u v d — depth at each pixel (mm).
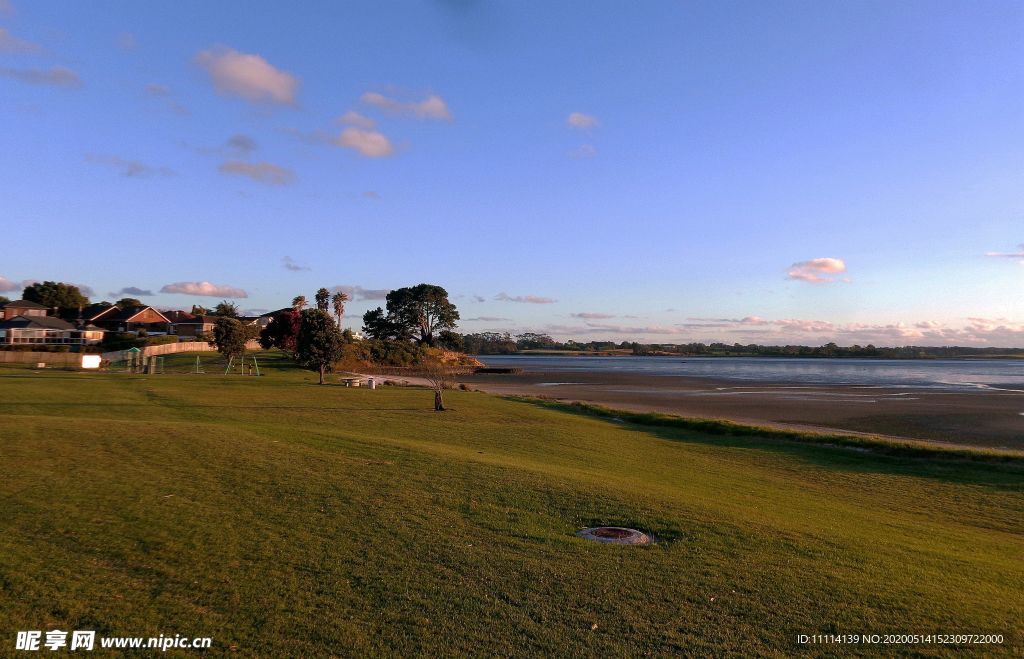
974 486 21422
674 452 26078
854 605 7543
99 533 9258
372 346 112188
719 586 8039
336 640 6426
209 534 9430
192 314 125000
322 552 8867
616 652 6305
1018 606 7871
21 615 6676
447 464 16062
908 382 85625
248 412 29875
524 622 6887
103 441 16562
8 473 12617
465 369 91562
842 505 16953
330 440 19219
